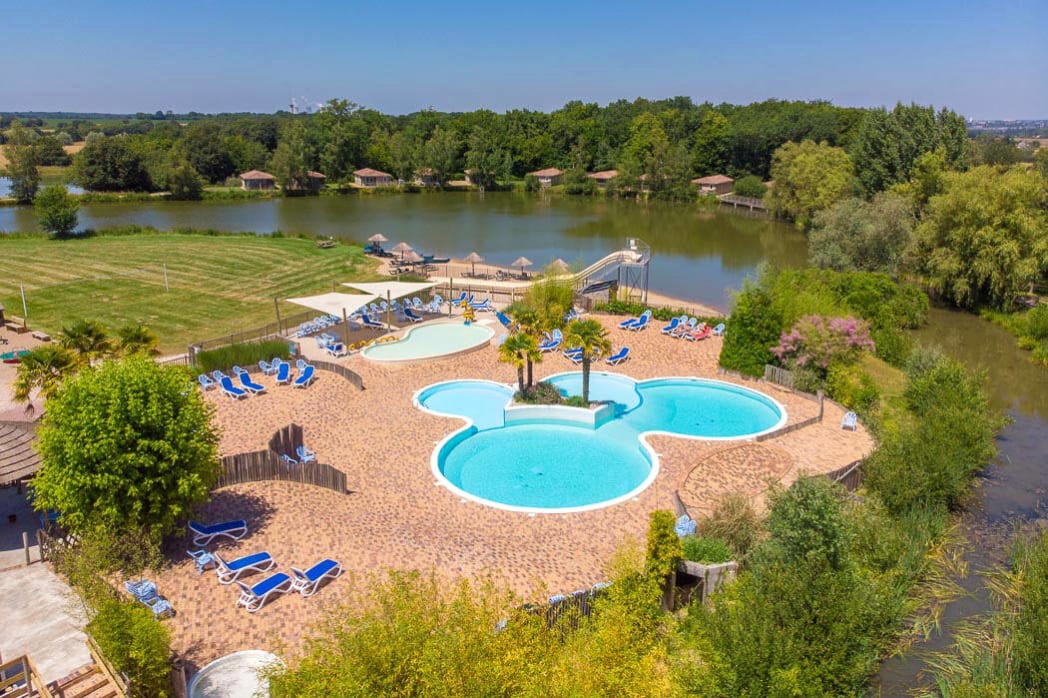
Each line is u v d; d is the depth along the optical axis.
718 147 156.62
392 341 44.72
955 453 28.36
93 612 16.84
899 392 37.12
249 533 22.23
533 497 26.41
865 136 95.94
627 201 147.50
